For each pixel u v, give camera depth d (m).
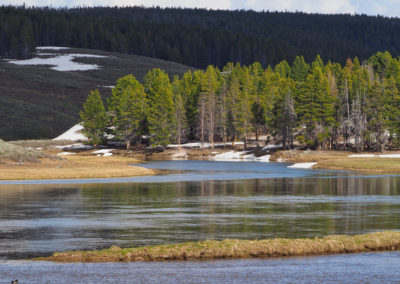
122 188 73.25
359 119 155.12
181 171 109.19
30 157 102.75
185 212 50.25
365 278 27.23
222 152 173.88
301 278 27.25
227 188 73.69
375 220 44.78
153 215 48.19
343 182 82.50
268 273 28.19
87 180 86.38
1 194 64.94
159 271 28.64
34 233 39.09
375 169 110.81
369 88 160.62
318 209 52.12
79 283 26.36
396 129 151.12
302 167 123.12
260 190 70.81
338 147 163.88
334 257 31.81
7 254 32.47
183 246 32.34
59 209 52.09
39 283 26.31
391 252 33.06
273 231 39.56
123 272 28.42
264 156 157.12
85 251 31.95
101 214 48.88
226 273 28.19
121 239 36.75
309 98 158.50
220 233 38.84
